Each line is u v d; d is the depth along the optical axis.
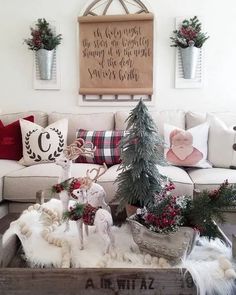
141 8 3.00
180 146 2.45
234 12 2.92
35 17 3.12
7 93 3.21
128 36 3.04
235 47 2.95
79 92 3.12
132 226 1.12
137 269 0.92
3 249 1.14
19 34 3.15
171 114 2.80
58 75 3.14
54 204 1.40
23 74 3.18
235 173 2.18
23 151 2.68
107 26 3.04
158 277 0.91
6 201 2.29
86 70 3.11
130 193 1.26
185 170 2.43
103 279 0.91
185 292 0.91
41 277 0.91
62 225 1.28
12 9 3.13
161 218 1.04
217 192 1.05
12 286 0.91
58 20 3.10
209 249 1.13
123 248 1.15
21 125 2.72
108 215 1.12
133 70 3.06
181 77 3.01
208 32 2.95
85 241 1.16
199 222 1.02
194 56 2.88
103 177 2.11
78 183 1.22
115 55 3.07
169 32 2.99
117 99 3.12
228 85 2.99
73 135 2.83
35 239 1.21
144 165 1.25
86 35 3.08
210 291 0.90
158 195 1.20
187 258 1.04
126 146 1.27
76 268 0.94
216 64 2.98
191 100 3.04
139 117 1.26
